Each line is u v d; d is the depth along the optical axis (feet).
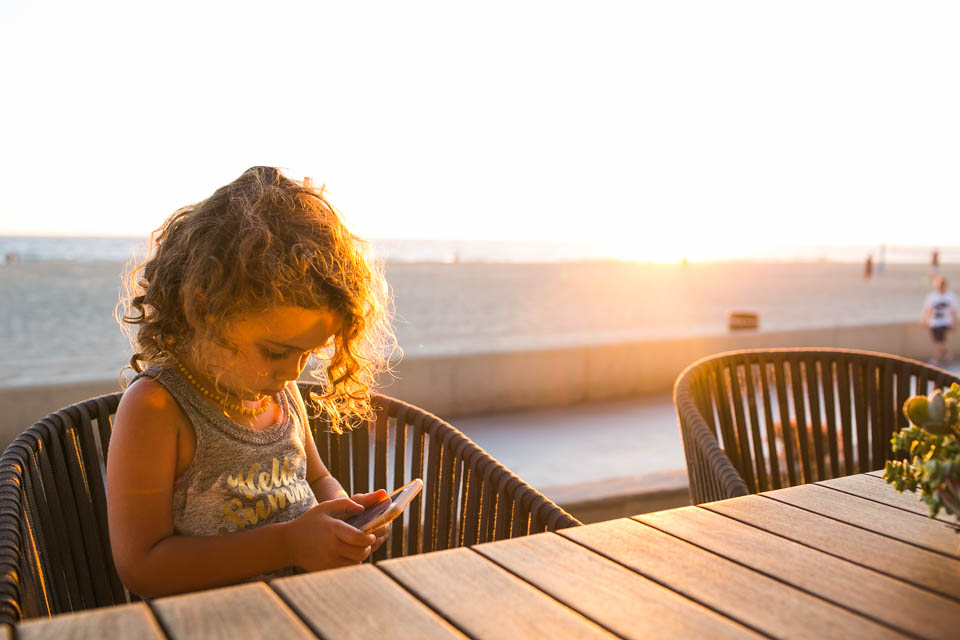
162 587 4.04
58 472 4.67
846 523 3.61
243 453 4.45
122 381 4.85
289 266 3.90
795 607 2.75
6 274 110.32
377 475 5.97
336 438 6.04
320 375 5.29
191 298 3.90
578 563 3.07
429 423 5.75
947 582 2.98
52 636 2.38
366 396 5.27
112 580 4.94
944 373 7.54
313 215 4.27
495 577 2.92
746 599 2.79
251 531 4.17
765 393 7.92
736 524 3.56
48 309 62.75
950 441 3.19
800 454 7.86
